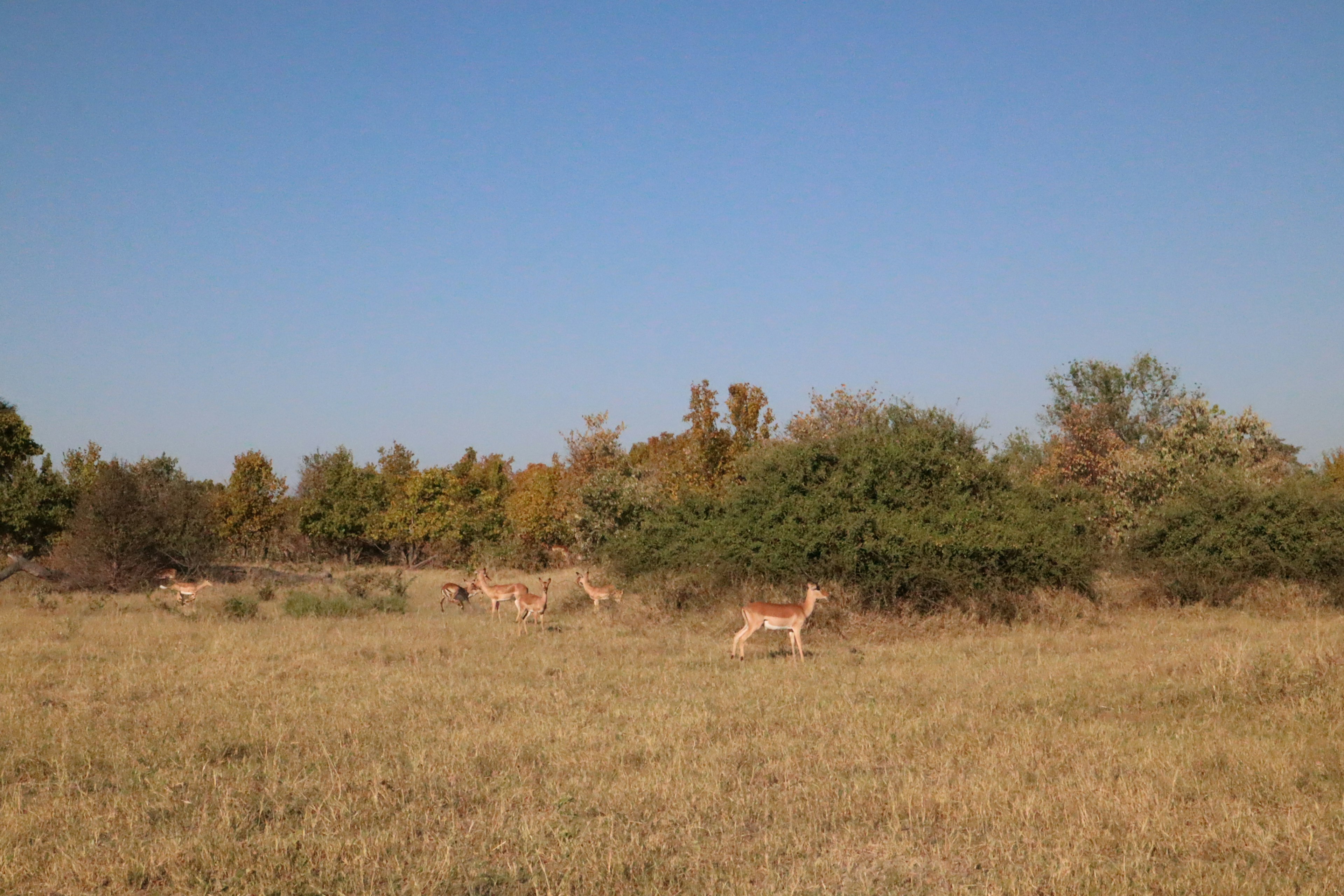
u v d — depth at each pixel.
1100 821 7.06
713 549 21.67
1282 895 5.74
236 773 8.42
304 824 7.14
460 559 43.50
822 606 18.89
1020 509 21.09
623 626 20.36
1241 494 24.06
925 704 11.41
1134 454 30.83
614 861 6.31
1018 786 7.95
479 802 7.73
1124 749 9.00
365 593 26.08
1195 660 12.95
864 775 8.35
